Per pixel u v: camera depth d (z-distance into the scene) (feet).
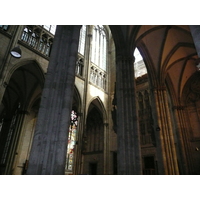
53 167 21.21
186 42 60.23
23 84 78.33
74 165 66.39
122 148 35.83
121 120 39.04
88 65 86.89
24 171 83.15
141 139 76.48
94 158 90.07
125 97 41.91
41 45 69.97
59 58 27.96
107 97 93.15
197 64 31.19
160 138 54.08
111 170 80.23
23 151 86.99
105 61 102.99
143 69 92.48
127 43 50.31
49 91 25.27
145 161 72.38
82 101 78.54
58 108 24.61
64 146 22.65
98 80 92.58
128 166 34.12
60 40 29.45
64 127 23.38
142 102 82.94
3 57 55.16
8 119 85.46
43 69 66.59
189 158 64.59
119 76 45.39
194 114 71.77
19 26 61.98
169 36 60.29
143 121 78.74
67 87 25.94
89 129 100.63
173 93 75.97
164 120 57.47
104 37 108.58
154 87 63.21
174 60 68.69
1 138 81.97
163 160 50.93
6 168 67.87
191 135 69.05
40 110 23.71
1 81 52.54
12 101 87.81
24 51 61.93
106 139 85.05
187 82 77.20
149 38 60.90
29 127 93.35
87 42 92.07
